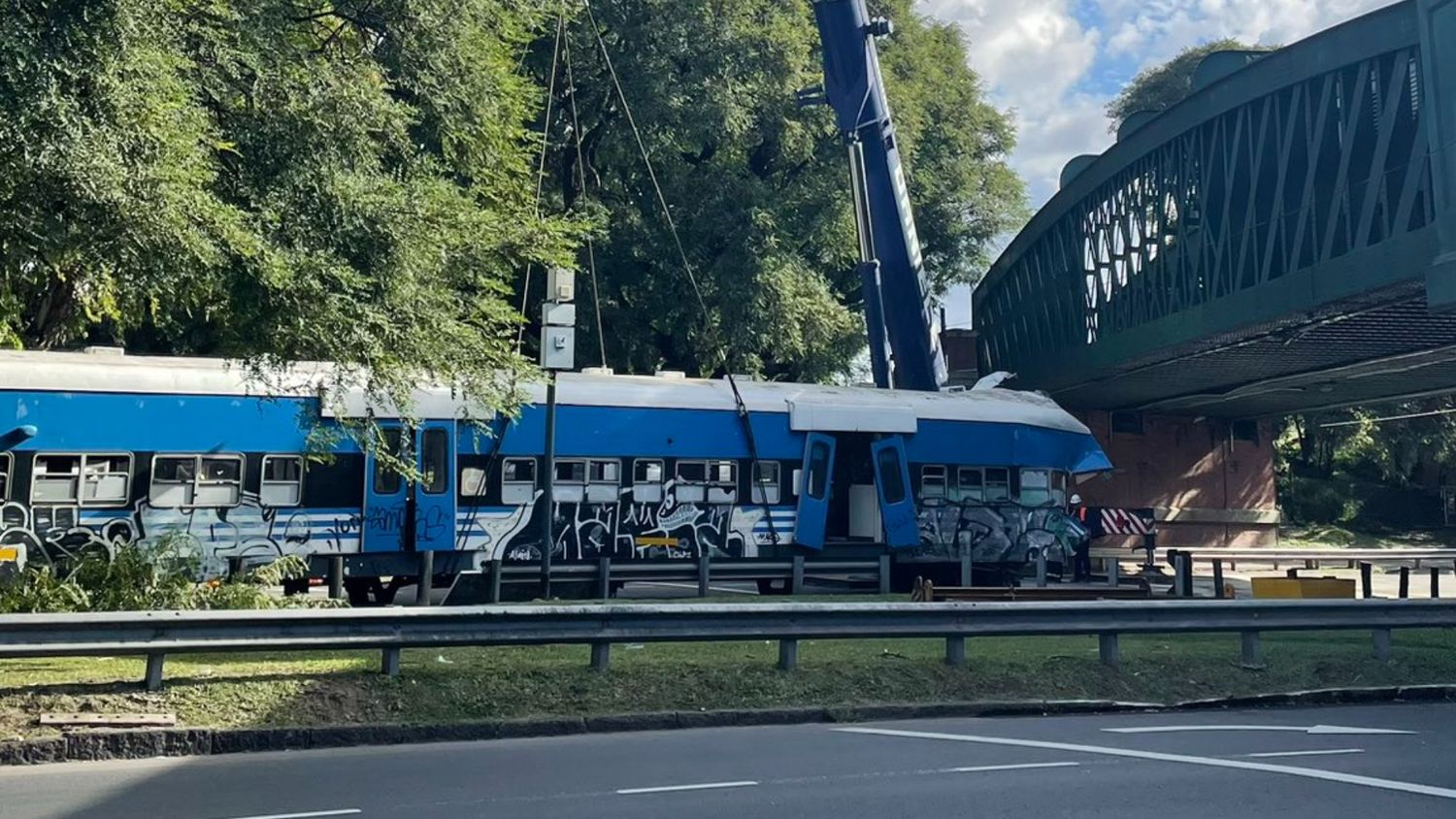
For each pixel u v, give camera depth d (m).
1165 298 28.38
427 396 19.42
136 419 17.59
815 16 26.69
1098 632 12.91
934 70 40.25
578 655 12.83
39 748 8.97
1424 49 18.84
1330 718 11.65
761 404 22.28
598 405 20.89
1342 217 28.27
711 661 12.38
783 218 34.88
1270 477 44.62
